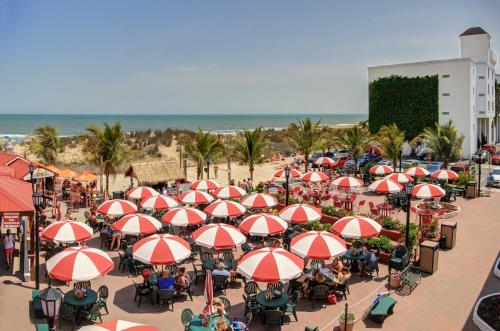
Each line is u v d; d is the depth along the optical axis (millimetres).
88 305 11133
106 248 17422
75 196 25141
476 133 51062
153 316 11695
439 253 16547
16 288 13117
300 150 33906
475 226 20359
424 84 47875
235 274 13789
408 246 15367
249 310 11414
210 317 10203
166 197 19234
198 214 16562
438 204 22641
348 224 14312
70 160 45375
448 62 46719
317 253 12180
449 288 13367
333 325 11133
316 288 12109
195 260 16172
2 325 10781
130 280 14211
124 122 187625
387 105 49969
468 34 54375
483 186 31031
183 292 12867
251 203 18547
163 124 173750
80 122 177750
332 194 24672
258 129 30000
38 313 11219
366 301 12562
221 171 41469
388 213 22641
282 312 10875
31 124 154375
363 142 34938
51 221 20906
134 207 17984
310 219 16234
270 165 46000
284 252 11422
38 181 24234
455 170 34219
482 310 9141
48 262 11242
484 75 50719
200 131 30531
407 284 13156
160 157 48781
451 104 47125
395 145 32688
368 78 51469
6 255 14602
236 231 13758
